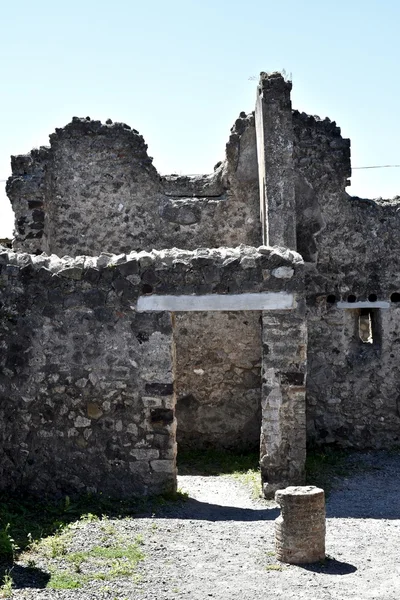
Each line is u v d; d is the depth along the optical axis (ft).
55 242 51.31
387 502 37.32
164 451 36.32
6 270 37.14
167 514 34.09
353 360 49.98
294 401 37.27
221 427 50.16
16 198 49.14
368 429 49.83
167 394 36.42
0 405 36.94
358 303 50.06
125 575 26.55
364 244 50.29
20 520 33.04
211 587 25.49
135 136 51.49
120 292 36.83
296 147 50.55
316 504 28.19
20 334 37.04
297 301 36.99
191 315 50.37
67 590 25.18
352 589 25.36
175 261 36.86
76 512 34.47
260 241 51.11
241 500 37.40
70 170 51.37
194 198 51.80
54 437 36.73
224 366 50.21
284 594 24.90
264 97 46.29
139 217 51.39
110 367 36.68
